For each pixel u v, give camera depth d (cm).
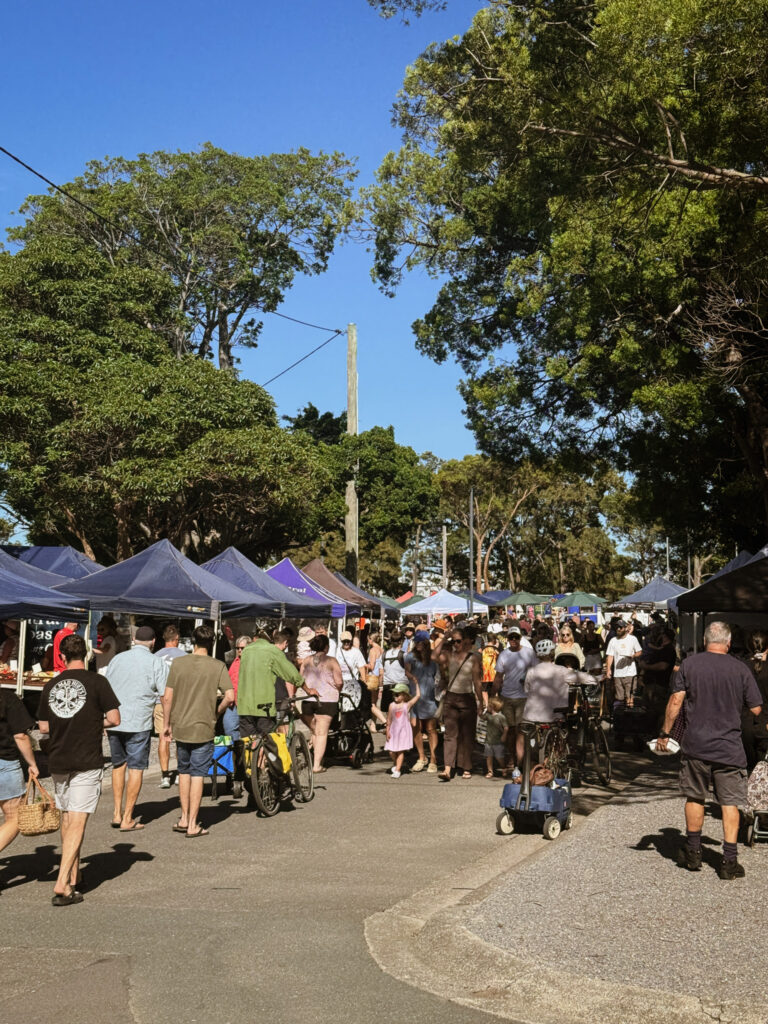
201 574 1864
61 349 3306
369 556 7475
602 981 519
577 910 650
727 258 1667
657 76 1123
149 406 3073
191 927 646
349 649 1608
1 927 648
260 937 624
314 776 1377
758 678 1049
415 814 1081
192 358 3528
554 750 1083
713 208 1636
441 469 7069
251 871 814
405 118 2202
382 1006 507
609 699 1898
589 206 1391
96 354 3341
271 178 4625
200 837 959
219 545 3775
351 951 597
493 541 7425
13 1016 491
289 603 2028
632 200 1323
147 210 4325
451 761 1335
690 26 1097
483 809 1110
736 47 1116
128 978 546
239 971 559
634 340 2173
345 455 3750
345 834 972
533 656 1391
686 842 827
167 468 3042
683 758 771
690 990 505
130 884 770
